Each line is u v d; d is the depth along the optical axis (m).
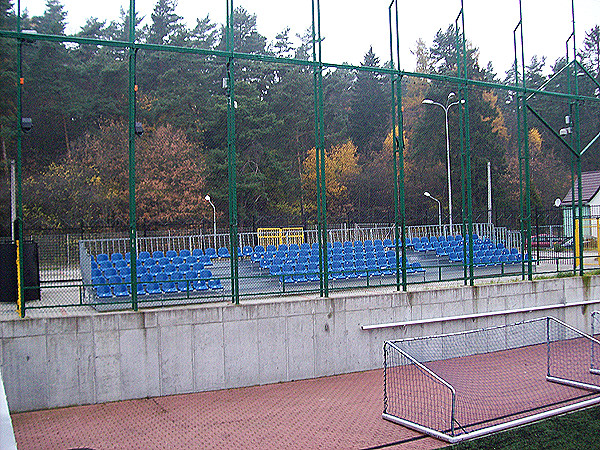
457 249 22.58
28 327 11.03
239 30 40.59
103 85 37.16
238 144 36.81
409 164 42.72
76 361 11.36
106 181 34.50
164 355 12.08
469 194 16.48
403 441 9.12
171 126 36.34
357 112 47.78
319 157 14.38
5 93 31.28
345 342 13.98
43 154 35.41
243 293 14.27
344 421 10.27
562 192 47.19
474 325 15.80
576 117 19.56
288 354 13.30
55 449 9.09
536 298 17.16
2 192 30.66
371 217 40.19
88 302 13.40
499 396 11.37
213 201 35.09
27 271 13.00
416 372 13.71
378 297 14.48
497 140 43.03
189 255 20.00
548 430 9.32
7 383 10.84
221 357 12.60
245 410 11.09
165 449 9.08
